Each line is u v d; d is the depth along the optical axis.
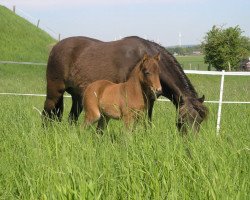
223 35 46.78
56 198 4.03
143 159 4.73
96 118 8.18
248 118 8.68
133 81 7.56
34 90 18.11
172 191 3.89
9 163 5.09
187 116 6.98
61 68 9.77
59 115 10.17
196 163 4.62
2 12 44.44
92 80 9.08
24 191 4.28
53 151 5.48
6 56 36.31
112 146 5.10
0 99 13.41
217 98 13.33
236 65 47.31
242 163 4.81
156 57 7.39
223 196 3.83
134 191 4.06
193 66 56.34
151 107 8.04
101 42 9.42
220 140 5.45
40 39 42.78
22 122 7.36
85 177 4.27
